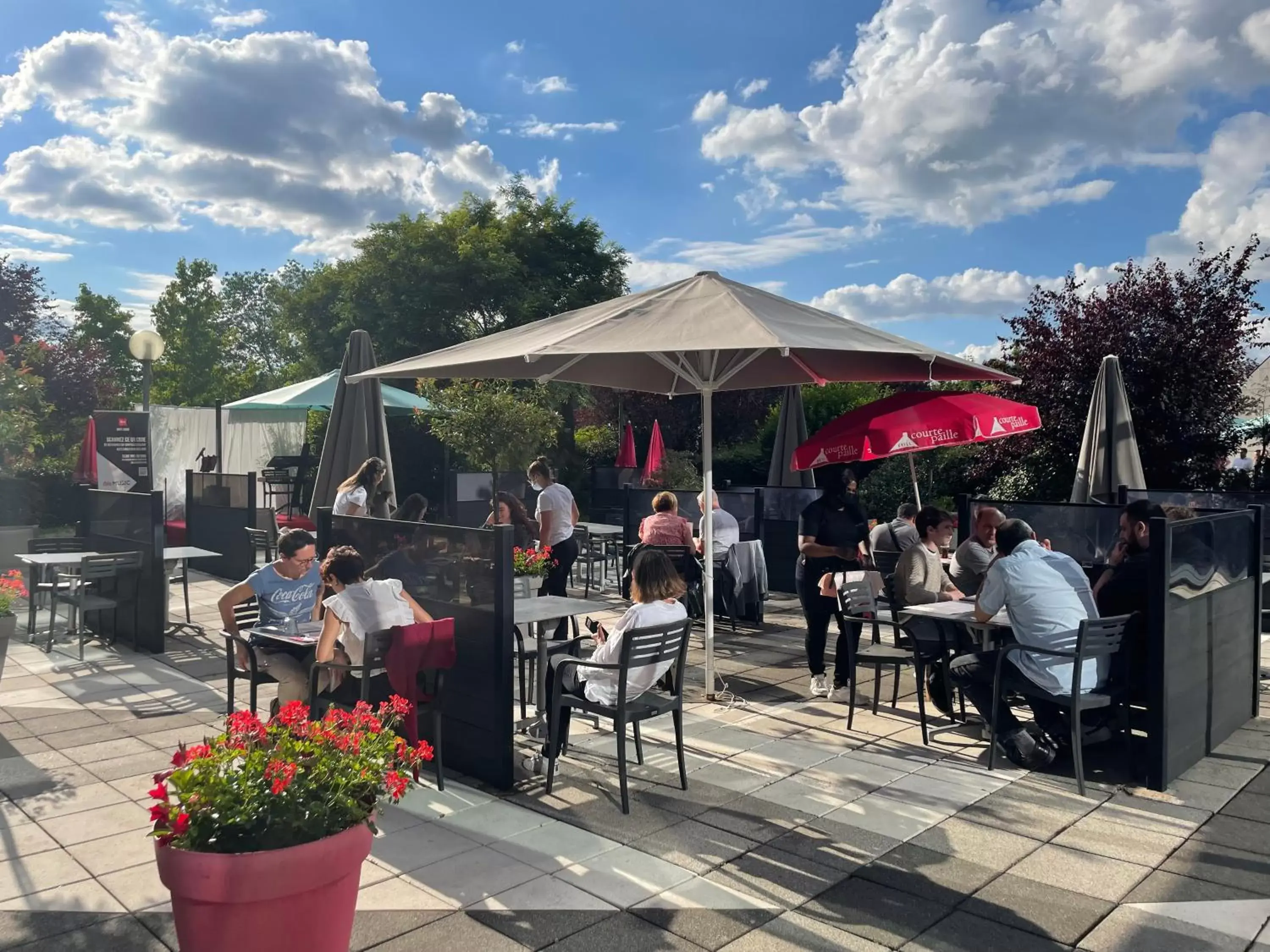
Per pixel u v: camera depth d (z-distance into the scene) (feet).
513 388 69.31
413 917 11.53
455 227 83.46
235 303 264.31
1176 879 12.62
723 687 23.61
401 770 10.30
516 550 21.06
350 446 31.76
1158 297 44.09
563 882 12.52
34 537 34.83
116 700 21.77
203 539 42.37
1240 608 19.80
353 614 15.83
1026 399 46.39
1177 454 43.52
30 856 13.30
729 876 12.72
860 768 17.30
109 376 73.87
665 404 91.50
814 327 18.88
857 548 22.54
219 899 8.32
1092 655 16.26
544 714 18.38
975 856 13.38
